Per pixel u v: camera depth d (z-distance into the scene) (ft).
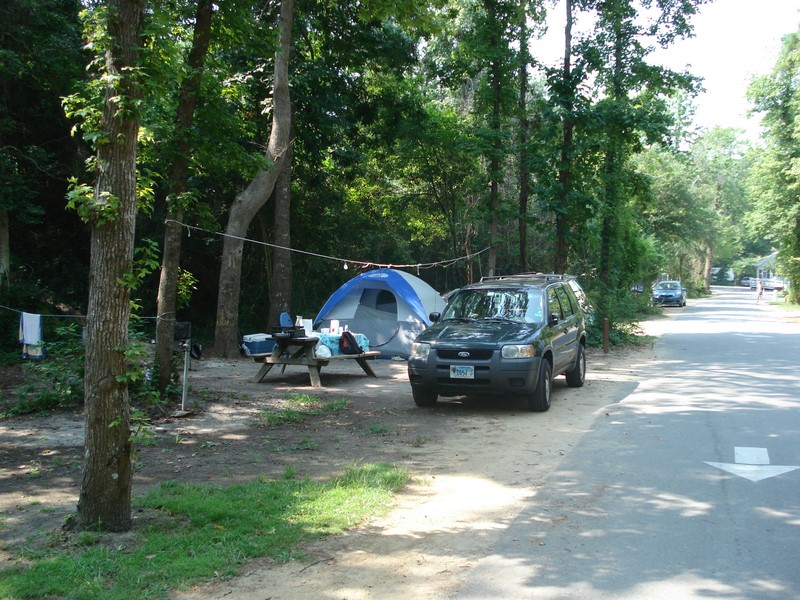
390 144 80.02
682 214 156.46
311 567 14.55
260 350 47.29
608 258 75.56
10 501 18.93
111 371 16.02
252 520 17.04
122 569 13.96
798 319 100.83
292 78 60.80
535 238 106.11
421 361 32.48
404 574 14.21
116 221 15.85
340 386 40.96
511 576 14.07
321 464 23.26
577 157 64.34
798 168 117.08
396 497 19.56
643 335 74.13
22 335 33.40
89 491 16.08
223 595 13.16
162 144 32.22
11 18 50.55
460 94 97.35
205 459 23.86
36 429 27.94
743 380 42.04
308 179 76.69
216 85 34.47
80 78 53.72
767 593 13.16
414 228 101.45
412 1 43.62
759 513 17.90
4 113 53.62
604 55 66.74
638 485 20.47
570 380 40.14
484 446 25.81
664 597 13.03
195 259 75.61
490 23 61.31
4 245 55.26
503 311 36.01
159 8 27.63
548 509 18.39
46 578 13.42
